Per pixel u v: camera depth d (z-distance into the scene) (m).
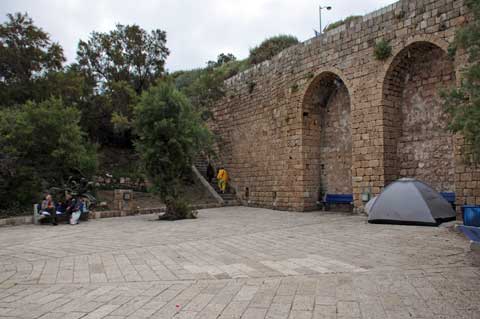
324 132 17.11
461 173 10.51
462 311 3.75
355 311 3.84
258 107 19.83
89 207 15.55
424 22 11.82
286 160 17.48
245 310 3.98
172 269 5.98
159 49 24.45
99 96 22.66
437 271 5.33
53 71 20.45
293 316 3.76
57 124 15.23
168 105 14.38
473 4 7.38
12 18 19.47
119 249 7.82
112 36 23.64
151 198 19.41
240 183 21.20
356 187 13.85
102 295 4.68
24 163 14.85
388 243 7.69
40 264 6.55
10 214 14.02
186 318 3.80
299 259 6.48
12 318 3.91
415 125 13.15
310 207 16.64
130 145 25.02
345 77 14.45
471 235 6.05
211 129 24.00
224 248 7.74
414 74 13.20
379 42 13.08
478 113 6.36
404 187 10.72
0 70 19.23
